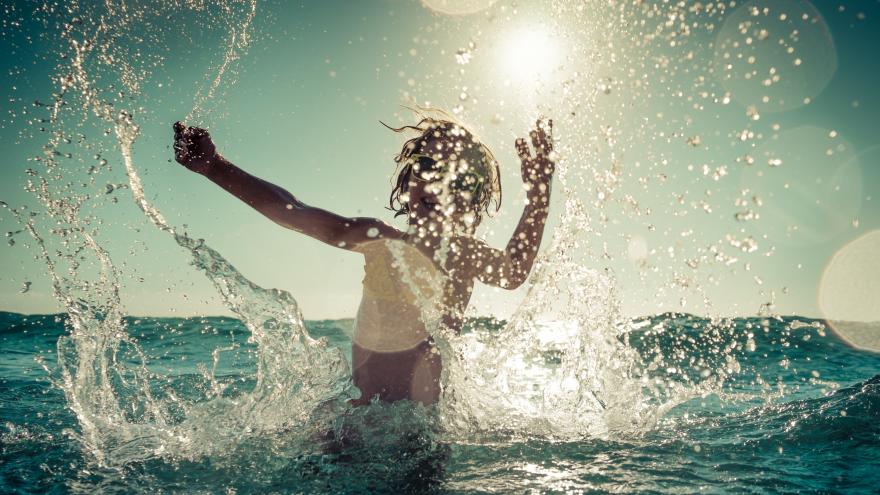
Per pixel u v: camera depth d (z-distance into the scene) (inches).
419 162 78.3
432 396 76.3
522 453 65.7
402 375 76.2
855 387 88.8
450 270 78.0
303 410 75.1
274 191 72.2
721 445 68.9
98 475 58.9
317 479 57.2
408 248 77.6
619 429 76.7
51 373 122.6
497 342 86.2
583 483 56.0
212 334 203.0
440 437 70.3
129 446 68.2
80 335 82.2
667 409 85.0
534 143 78.7
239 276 77.5
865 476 56.9
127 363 141.3
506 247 80.1
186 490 54.8
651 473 59.1
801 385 115.9
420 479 57.4
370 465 61.2
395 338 77.0
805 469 59.5
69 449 67.1
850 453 63.9
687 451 66.7
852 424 72.9
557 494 53.1
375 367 76.7
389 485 55.9
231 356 155.3
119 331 87.4
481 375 84.5
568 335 86.2
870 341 166.6
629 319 84.5
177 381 117.4
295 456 63.7
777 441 69.4
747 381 120.9
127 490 54.8
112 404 80.0
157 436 71.6
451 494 53.2
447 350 77.4
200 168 69.3
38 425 78.1
